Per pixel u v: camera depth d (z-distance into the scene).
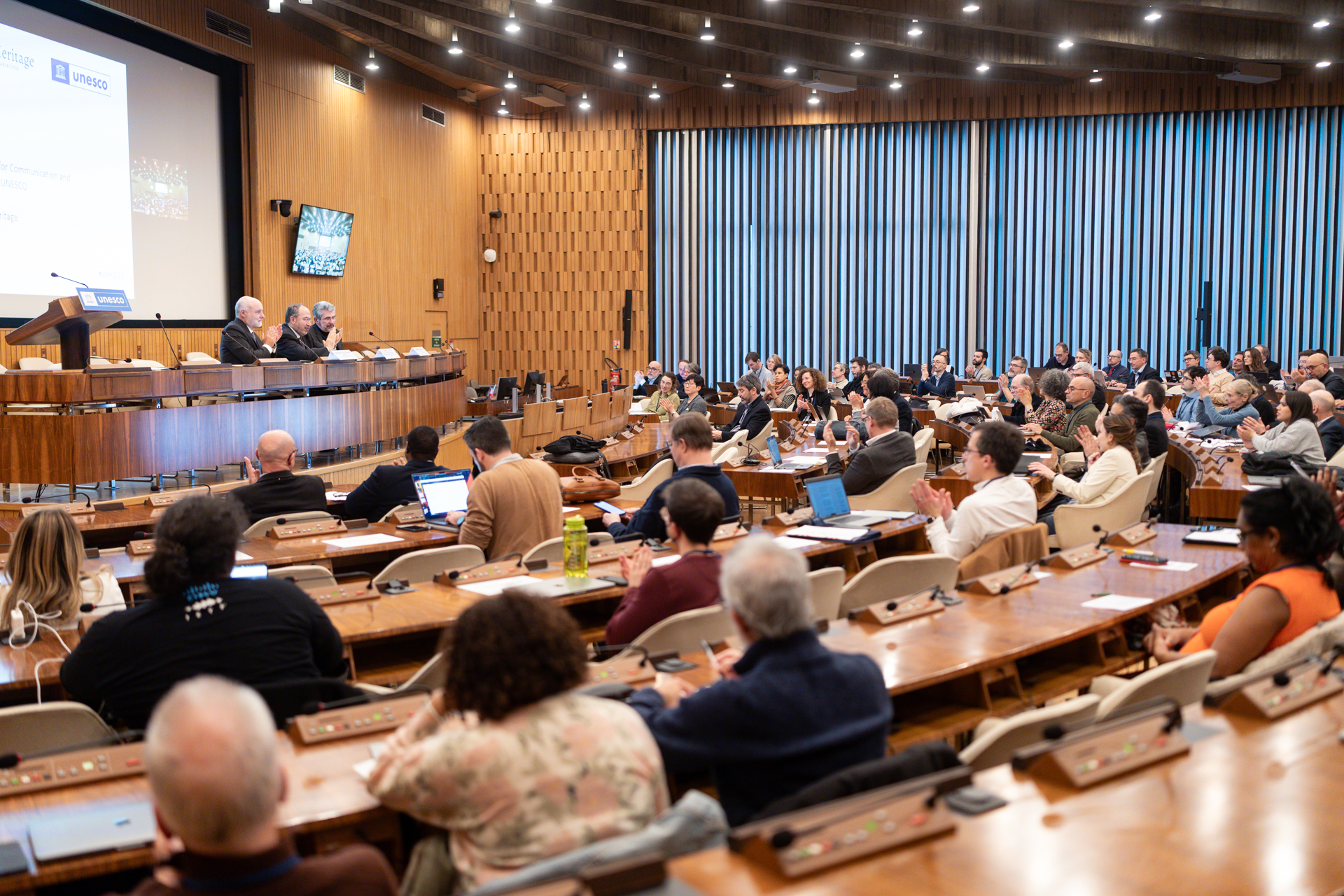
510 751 1.78
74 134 9.81
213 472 8.26
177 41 11.09
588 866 1.49
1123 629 3.53
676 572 3.20
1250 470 6.32
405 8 12.42
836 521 5.04
